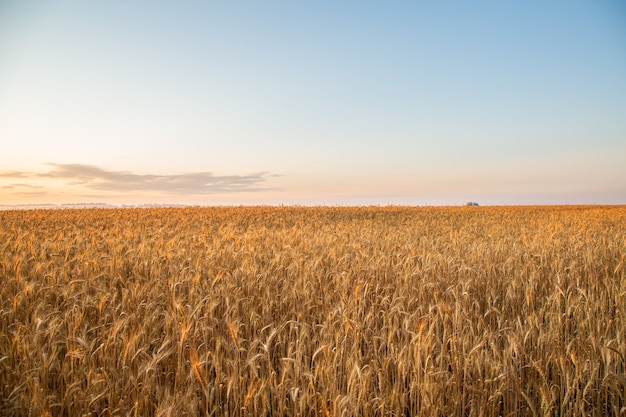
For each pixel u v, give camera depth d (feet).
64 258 23.73
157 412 10.38
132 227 52.54
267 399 11.44
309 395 11.14
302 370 12.26
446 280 22.34
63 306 17.97
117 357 13.47
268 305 17.43
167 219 68.23
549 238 34.88
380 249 29.89
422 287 19.79
